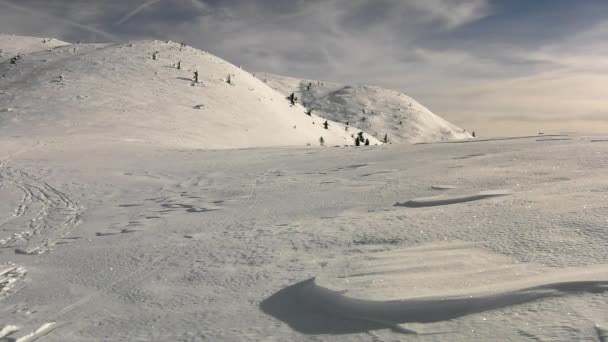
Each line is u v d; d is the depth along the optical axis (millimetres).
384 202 8344
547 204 6035
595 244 4324
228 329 3766
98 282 5684
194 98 60844
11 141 29859
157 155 23359
